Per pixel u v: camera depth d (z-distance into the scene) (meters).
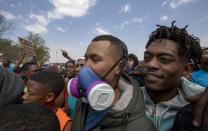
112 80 0.93
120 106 0.85
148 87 0.87
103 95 0.83
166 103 0.86
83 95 0.96
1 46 26.38
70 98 2.15
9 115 0.51
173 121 0.86
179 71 0.83
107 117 0.85
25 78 2.58
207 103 0.58
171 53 0.78
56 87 1.41
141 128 0.78
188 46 0.83
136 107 0.85
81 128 0.97
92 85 0.82
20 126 0.48
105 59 0.85
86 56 0.98
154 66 0.80
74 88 1.02
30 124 0.50
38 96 1.33
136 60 3.94
